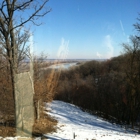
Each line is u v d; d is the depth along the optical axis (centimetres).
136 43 2031
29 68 658
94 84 2745
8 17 682
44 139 786
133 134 1523
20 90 637
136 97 2227
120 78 2389
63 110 2255
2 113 844
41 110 1157
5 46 684
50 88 870
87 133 1151
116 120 2522
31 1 673
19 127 675
